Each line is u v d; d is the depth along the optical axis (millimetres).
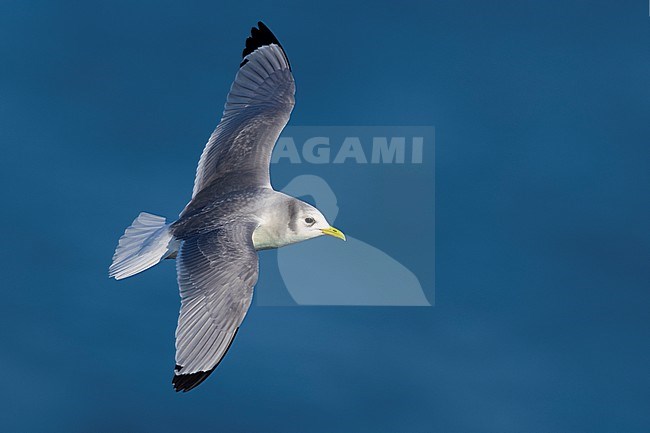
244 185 15438
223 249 13938
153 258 14383
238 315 13391
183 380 13016
